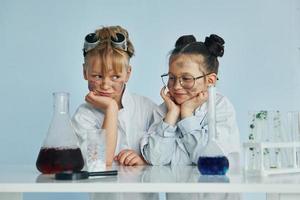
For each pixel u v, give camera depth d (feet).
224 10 7.02
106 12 7.13
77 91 7.07
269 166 3.69
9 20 7.18
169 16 7.05
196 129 5.32
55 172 3.66
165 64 6.98
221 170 3.54
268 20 6.98
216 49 6.05
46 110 7.07
